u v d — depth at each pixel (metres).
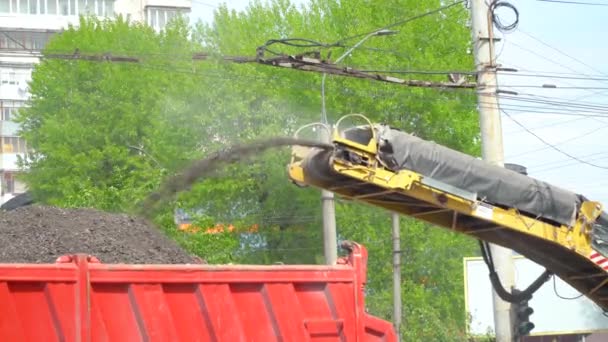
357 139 17.53
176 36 59.16
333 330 12.20
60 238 14.77
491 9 28.09
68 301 10.23
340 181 17.59
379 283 52.47
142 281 10.76
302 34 52.94
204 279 11.22
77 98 57.00
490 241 19.45
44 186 55.88
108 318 10.50
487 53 28.05
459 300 53.06
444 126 54.25
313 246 52.03
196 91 50.53
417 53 52.72
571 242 18.95
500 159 27.80
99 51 59.44
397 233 45.44
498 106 28.02
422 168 17.64
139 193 45.69
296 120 50.78
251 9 58.00
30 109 60.44
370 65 51.22
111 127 56.56
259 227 51.56
